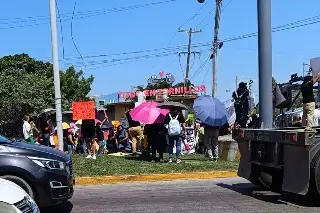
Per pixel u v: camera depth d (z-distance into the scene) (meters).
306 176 8.11
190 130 20.08
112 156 17.14
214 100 15.90
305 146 8.01
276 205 8.45
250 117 16.39
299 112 17.14
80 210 8.43
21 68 44.69
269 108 11.62
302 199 8.95
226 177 12.56
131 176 12.16
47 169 7.59
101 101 49.81
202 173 12.54
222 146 16.25
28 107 33.78
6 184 5.58
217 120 15.49
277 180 9.80
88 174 12.48
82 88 49.78
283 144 8.60
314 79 12.84
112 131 20.84
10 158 7.48
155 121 15.39
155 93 46.72
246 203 8.71
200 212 8.01
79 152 20.61
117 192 10.43
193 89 48.31
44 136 18.94
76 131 21.02
